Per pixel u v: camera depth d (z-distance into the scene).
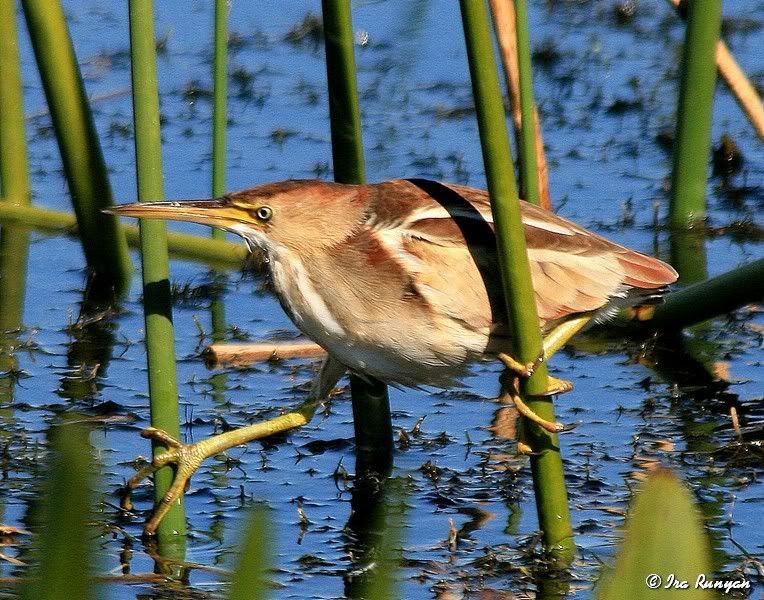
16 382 9.52
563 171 13.74
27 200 12.05
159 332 6.88
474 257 7.09
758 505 7.82
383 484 8.13
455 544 7.34
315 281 7.25
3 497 7.67
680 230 12.12
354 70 7.50
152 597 6.62
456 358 7.16
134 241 11.74
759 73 15.46
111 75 15.59
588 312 7.17
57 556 2.81
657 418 9.16
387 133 14.30
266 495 8.00
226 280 11.58
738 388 9.64
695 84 11.71
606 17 17.77
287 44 16.91
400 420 9.17
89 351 10.16
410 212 7.20
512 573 6.96
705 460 8.45
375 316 7.11
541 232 7.12
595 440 8.79
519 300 6.20
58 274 11.46
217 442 7.16
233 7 17.89
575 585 6.79
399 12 16.06
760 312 11.01
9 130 11.79
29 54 15.82
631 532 3.64
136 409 9.12
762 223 12.40
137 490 7.92
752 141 14.49
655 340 10.21
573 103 15.38
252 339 10.49
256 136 14.35
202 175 13.16
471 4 5.64
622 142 14.41
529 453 6.71
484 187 12.96
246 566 2.98
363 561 7.17
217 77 10.29
